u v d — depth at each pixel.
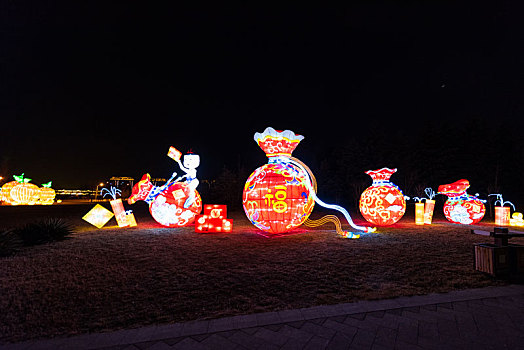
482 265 5.86
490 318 3.94
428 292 4.88
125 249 7.98
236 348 3.25
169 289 5.05
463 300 4.53
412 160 31.62
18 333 3.67
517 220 13.15
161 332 3.61
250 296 4.73
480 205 13.51
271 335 3.52
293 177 9.66
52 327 3.79
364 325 3.75
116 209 12.60
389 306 4.31
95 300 4.62
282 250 7.81
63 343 3.41
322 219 10.53
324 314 4.05
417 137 31.61
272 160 10.12
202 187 28.02
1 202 29.36
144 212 21.16
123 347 3.31
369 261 6.73
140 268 6.23
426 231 11.20
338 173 33.12
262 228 9.94
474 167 29.00
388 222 12.20
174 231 11.23
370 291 4.93
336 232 10.95
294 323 3.81
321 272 5.92
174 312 4.18
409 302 4.45
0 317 4.10
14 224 13.28
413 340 3.39
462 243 8.78
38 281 5.46
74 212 20.19
